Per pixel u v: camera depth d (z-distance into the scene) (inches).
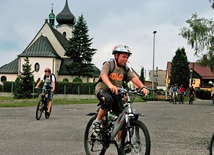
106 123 230.7
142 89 220.5
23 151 263.3
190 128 439.8
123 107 226.1
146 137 195.8
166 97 1749.5
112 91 215.6
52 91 519.5
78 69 2876.5
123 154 211.5
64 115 590.9
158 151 274.2
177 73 3248.0
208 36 1504.7
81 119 519.2
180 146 300.2
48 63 2955.2
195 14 1544.0
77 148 279.9
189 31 1512.1
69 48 2896.2
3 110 666.8
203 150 283.1
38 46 3011.8
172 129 422.6
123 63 231.3
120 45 232.5
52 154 254.4
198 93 2792.8
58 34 3378.4
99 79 234.8
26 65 2046.0
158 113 696.4
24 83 2001.7
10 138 325.1
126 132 210.2
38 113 498.0
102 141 231.0
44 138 328.2
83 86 2175.2
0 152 257.9
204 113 743.1
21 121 473.1
